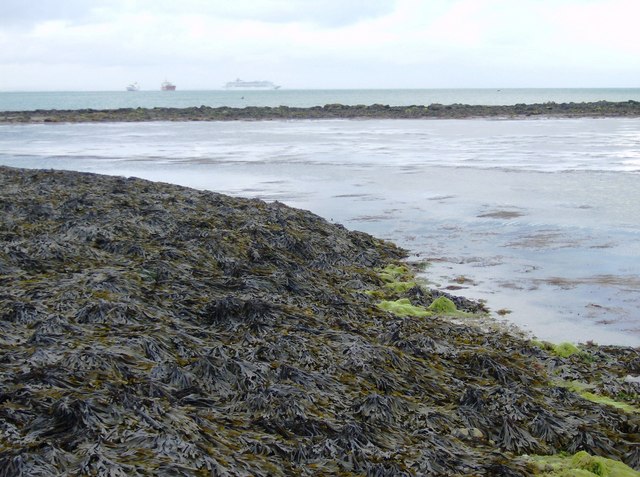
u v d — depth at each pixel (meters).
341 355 5.18
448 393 4.96
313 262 7.79
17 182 11.02
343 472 4.00
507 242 8.98
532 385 5.23
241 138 26.75
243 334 5.37
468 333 6.07
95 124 37.72
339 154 19.94
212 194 10.50
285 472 3.94
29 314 5.43
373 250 8.58
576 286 7.30
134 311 5.54
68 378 4.48
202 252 7.44
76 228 7.83
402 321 6.07
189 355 5.04
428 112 43.88
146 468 3.71
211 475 3.79
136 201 9.43
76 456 3.79
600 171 15.23
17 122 38.97
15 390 4.29
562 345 5.85
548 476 4.18
